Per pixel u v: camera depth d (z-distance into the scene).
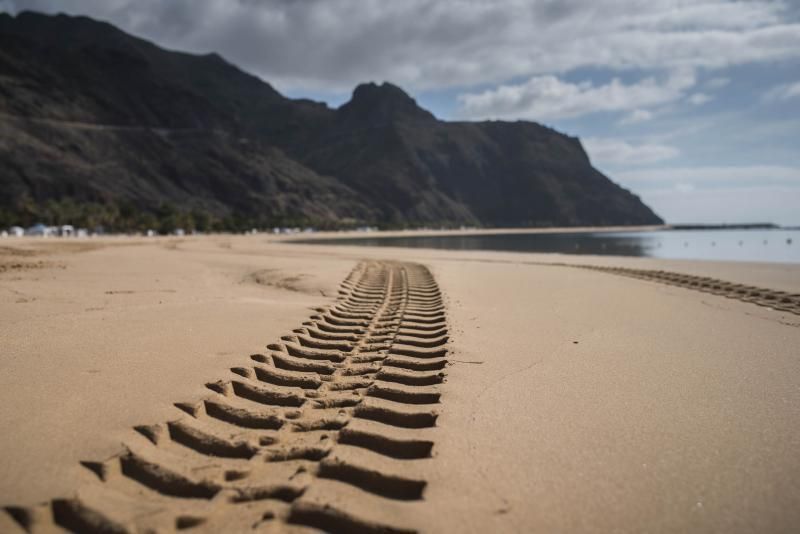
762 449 3.83
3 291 10.90
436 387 5.19
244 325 7.85
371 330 8.12
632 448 3.83
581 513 2.97
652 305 11.18
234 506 3.04
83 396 4.50
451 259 30.69
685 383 5.46
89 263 20.84
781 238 110.00
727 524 2.89
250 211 196.12
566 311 10.27
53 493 3.00
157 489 3.23
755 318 9.61
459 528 2.81
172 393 4.64
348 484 3.31
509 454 3.69
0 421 3.93
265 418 4.28
